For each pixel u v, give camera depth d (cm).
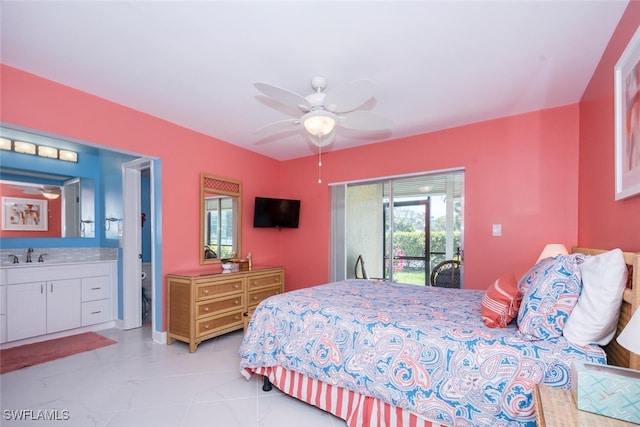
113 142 285
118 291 390
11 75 224
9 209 352
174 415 198
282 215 452
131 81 248
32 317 321
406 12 168
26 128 232
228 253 408
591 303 138
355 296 245
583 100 264
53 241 379
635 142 152
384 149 397
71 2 160
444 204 366
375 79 243
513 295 170
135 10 166
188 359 285
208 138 380
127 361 280
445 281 361
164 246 331
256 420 194
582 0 158
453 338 156
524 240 304
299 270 473
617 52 179
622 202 176
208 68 228
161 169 328
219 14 170
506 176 315
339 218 440
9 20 174
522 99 277
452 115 314
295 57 213
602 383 104
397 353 166
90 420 192
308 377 204
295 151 448
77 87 257
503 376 139
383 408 172
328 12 168
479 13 168
